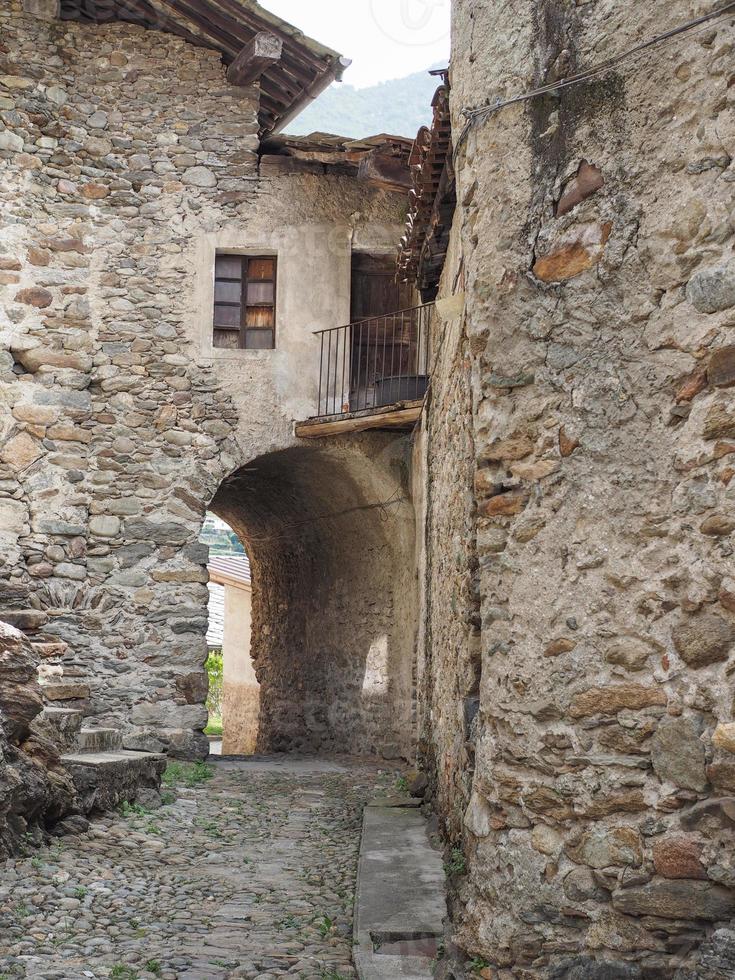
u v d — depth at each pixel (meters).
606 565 3.42
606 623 3.40
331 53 10.53
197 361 10.81
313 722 12.85
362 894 5.06
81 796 6.64
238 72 10.84
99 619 10.40
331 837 6.93
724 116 3.24
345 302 11.09
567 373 3.57
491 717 3.71
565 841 3.41
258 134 11.49
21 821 5.84
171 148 10.97
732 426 3.18
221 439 10.77
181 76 11.04
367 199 11.23
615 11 3.53
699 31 3.30
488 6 3.94
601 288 3.51
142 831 6.71
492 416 3.77
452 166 6.39
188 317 10.84
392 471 10.96
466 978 3.61
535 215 3.69
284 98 11.72
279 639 14.20
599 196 3.53
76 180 10.79
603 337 3.49
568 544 3.51
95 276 10.76
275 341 10.99
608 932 3.29
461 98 4.05
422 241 8.30
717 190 3.25
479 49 3.94
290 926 4.88
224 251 11.03
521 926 3.46
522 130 3.76
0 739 5.71
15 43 10.77
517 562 3.65
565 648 3.48
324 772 9.89
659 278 3.37
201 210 10.95
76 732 7.41
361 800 8.30
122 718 10.32
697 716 3.19
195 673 10.49
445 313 6.14
